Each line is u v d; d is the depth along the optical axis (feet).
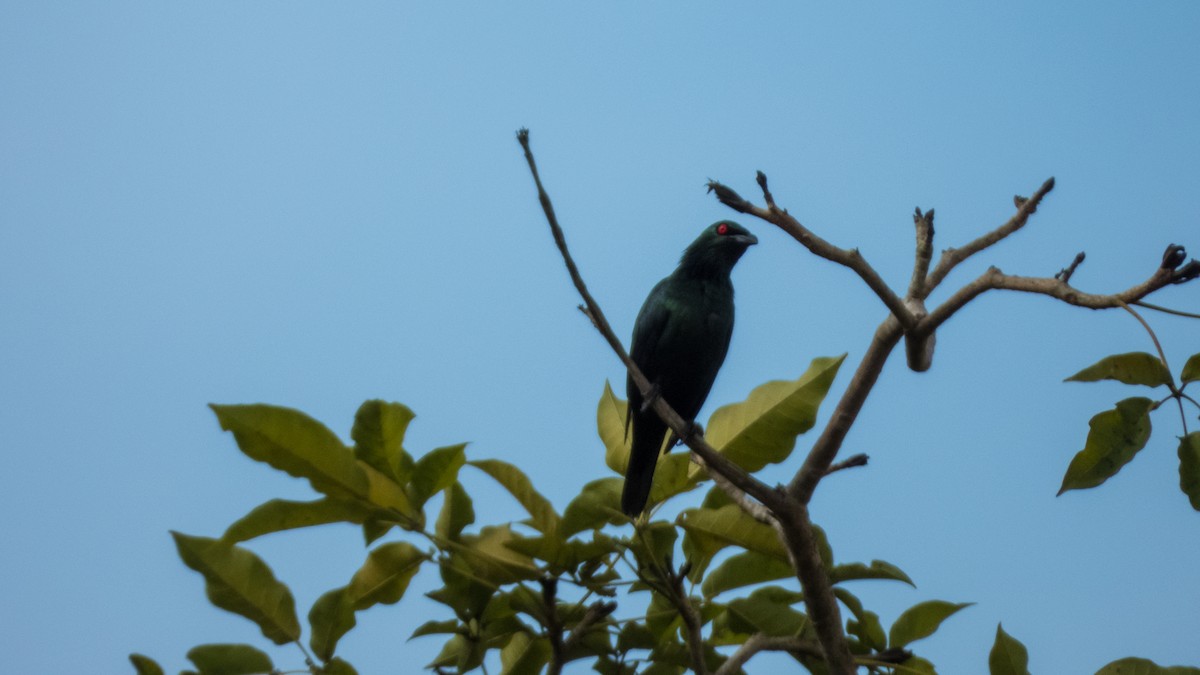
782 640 31.94
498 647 32.01
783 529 30.04
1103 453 24.21
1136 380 24.04
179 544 28.12
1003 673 29.45
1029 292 28.58
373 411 27.86
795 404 32.48
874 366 31.55
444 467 28.58
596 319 30.50
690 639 30.07
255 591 28.40
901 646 31.99
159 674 26.73
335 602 28.89
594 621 30.40
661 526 29.32
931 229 33.27
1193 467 23.52
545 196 27.89
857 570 31.83
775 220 30.12
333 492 28.07
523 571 29.68
